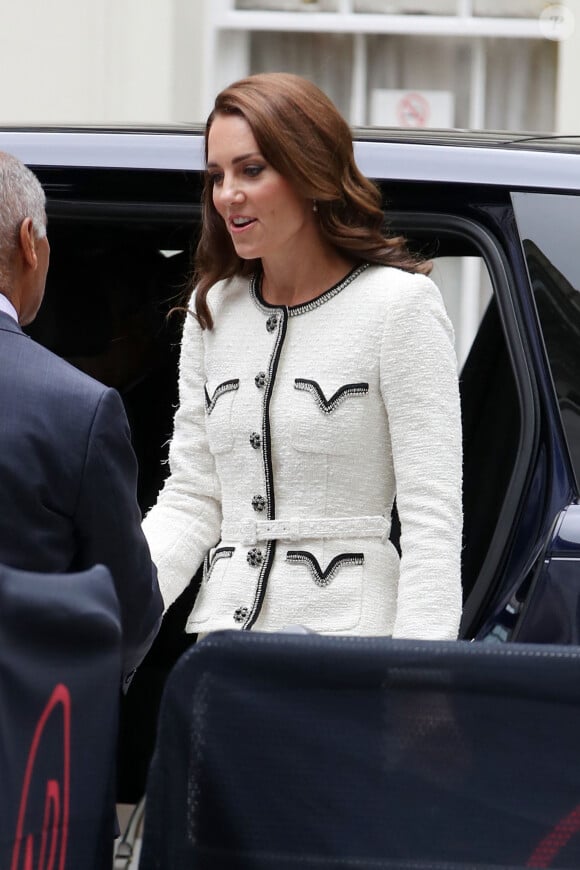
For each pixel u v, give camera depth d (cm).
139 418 1064
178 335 1060
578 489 843
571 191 880
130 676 824
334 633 797
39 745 543
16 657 541
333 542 809
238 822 543
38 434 691
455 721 538
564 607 815
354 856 540
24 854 534
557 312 864
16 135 934
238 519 833
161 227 970
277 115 790
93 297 1050
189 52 2327
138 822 655
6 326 715
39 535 694
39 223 734
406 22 2392
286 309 824
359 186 823
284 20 2384
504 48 2391
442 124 2419
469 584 1011
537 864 536
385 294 805
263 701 541
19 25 2245
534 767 536
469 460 1070
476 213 888
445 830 538
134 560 727
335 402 800
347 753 540
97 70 2255
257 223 803
